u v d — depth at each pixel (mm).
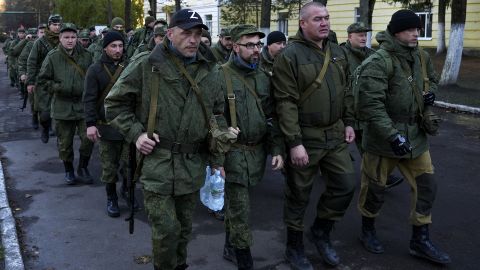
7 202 5449
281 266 4012
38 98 8031
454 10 13891
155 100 2992
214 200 4410
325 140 3736
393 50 3873
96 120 4996
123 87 3041
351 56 6125
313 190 5945
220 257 4199
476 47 21609
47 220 5055
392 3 21156
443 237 4543
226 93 3658
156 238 3104
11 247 4293
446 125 9820
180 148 3070
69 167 6277
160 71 2965
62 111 6039
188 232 3365
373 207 4211
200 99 3051
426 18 23719
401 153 3746
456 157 7391
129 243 4484
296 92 3656
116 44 4988
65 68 6047
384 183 4125
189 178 3094
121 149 5133
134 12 35594
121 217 5145
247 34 3676
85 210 5348
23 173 6770
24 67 9289
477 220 4941
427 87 4008
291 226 3902
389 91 3900
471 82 15156
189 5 33000
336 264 3977
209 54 3170
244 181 3662
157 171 3037
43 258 4191
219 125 3254
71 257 4211
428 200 4004
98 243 4488
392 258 4137
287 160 3814
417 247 4078
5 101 13953
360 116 3916
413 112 3924
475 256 4164
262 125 3730
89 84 4977
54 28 7426
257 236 4621
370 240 4270
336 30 26500
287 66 3635
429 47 23547
